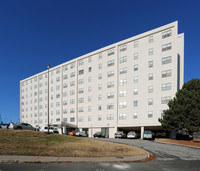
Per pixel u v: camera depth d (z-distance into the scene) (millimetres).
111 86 41719
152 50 36688
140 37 38562
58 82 54781
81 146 14664
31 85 66062
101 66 44531
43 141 15875
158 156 13133
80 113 47219
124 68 40281
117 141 24031
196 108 23828
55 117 53625
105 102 42188
